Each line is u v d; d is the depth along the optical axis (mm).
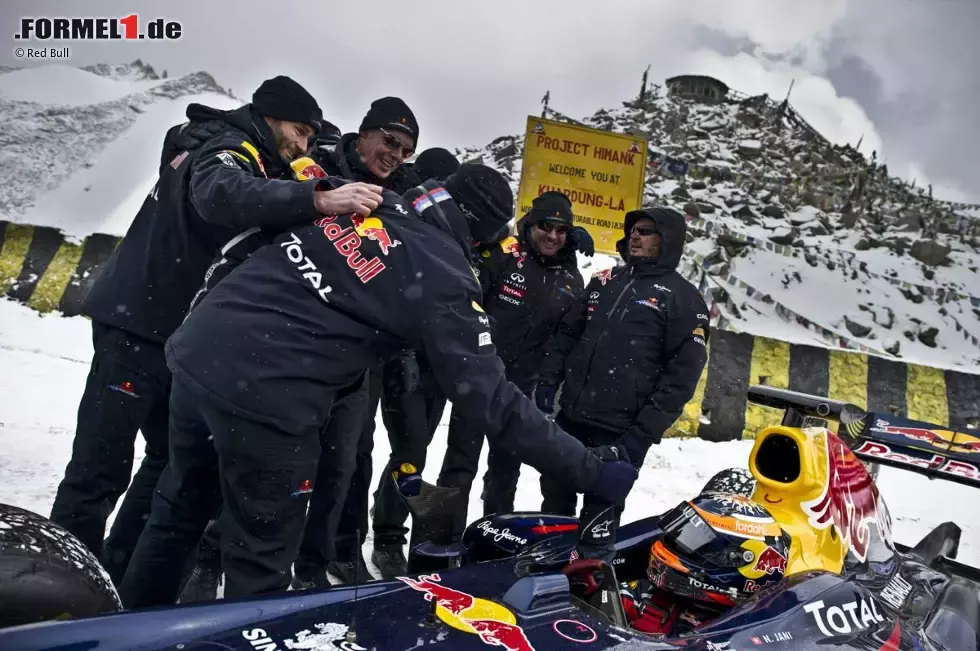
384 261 2389
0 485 4133
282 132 3098
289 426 2371
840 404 3650
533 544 2938
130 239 3154
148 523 2707
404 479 3158
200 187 2660
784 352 7648
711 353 7484
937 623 3100
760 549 2686
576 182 8297
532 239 4180
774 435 3162
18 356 6586
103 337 3105
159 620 1900
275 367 2340
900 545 4113
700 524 2740
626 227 4246
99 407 3096
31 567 1969
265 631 1928
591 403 4051
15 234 7867
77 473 3115
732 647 2359
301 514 2533
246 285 2420
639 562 3289
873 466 4043
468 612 2135
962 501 6715
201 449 2580
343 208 2406
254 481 2418
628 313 4020
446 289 2387
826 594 2719
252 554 2477
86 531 3121
